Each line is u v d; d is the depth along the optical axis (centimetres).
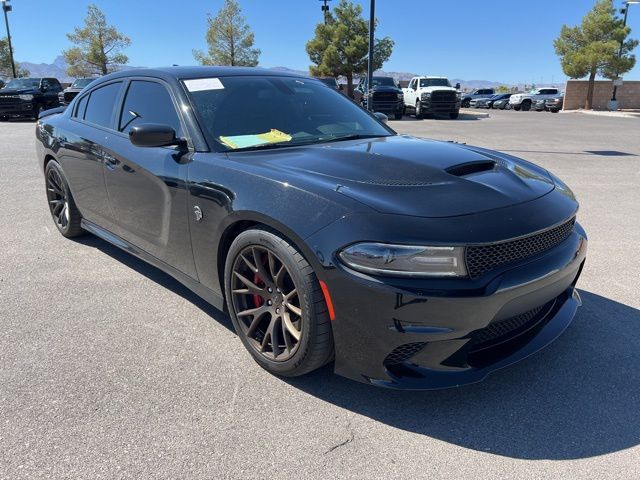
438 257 220
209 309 360
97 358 296
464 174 279
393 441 231
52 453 221
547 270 246
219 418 245
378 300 223
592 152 1206
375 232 224
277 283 265
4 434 233
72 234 506
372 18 1641
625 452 224
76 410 250
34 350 304
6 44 4662
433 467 216
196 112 328
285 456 221
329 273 233
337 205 237
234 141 316
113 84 420
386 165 277
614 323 337
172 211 323
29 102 2212
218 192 283
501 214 241
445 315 221
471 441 231
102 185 406
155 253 359
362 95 2548
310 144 327
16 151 1159
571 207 280
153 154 338
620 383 273
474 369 242
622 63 3797
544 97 4050
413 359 235
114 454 221
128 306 364
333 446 228
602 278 416
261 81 380
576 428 239
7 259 457
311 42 3741
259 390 267
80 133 434
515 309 241
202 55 4238
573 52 4006
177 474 211
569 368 286
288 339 266
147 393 264
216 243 292
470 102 5184
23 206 644
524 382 274
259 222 262
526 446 228
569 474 211
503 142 1436
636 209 645
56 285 400
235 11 4081
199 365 290
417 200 240
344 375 248
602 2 3859
